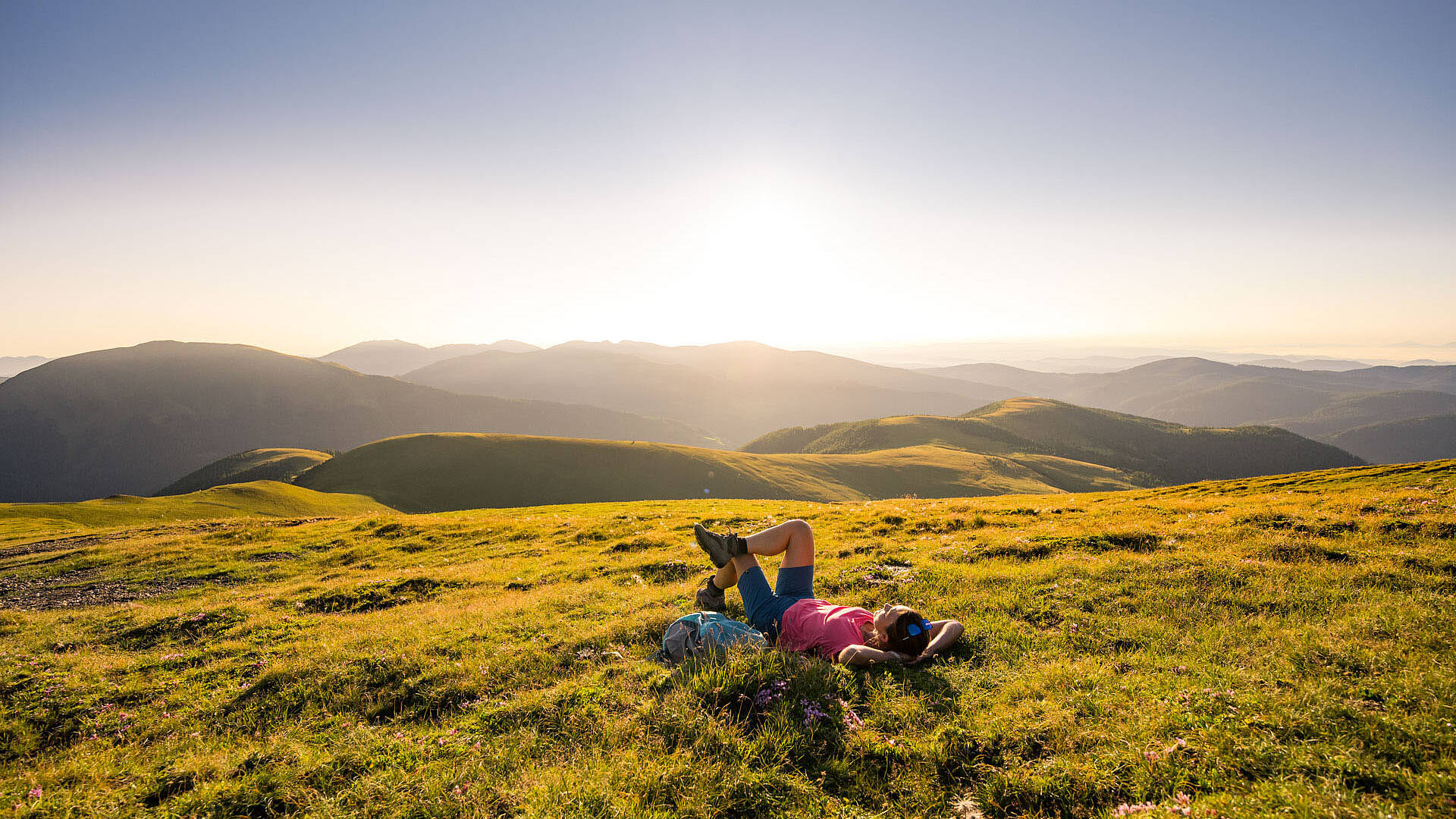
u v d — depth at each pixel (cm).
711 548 742
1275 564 941
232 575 2377
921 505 2916
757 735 517
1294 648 604
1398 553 968
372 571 2267
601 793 446
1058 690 555
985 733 493
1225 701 505
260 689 853
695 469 17912
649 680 646
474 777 507
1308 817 358
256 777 538
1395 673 524
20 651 1268
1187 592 843
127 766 632
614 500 16150
